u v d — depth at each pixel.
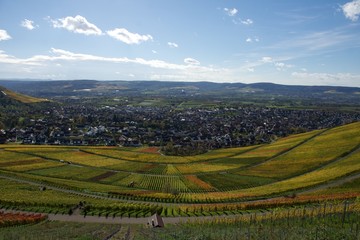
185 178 172.50
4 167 181.12
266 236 68.00
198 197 133.12
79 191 141.38
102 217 105.75
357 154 182.50
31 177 161.25
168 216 105.62
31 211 110.31
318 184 140.12
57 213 109.00
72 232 77.44
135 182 164.25
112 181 165.62
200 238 67.44
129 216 106.94
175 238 68.00
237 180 166.12
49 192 136.62
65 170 182.50
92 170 185.50
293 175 167.50
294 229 74.19
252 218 94.38
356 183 135.75
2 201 117.50
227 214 106.81
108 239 68.75
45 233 75.88
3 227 89.38
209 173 182.50
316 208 98.25
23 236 72.12
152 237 68.88
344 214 82.88
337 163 172.75
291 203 112.38
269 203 114.56
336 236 66.69
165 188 146.50
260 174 175.00
